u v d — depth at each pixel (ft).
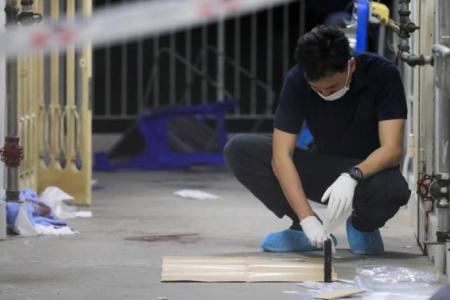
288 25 63.10
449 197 25.93
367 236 29.48
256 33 63.67
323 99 28.30
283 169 27.89
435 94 27.84
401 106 27.89
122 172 54.65
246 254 29.45
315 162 29.04
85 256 29.32
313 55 26.35
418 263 28.45
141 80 63.41
